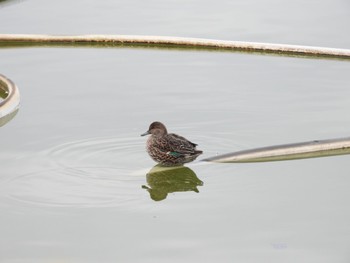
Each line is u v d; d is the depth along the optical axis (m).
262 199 14.43
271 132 17.22
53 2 28.45
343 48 22.89
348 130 17.23
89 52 23.39
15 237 13.14
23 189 14.79
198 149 16.38
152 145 15.80
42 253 12.61
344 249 12.59
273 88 19.98
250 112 18.33
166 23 25.59
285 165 15.89
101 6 27.81
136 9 27.42
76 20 26.05
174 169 15.72
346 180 15.14
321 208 14.02
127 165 15.82
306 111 18.41
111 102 19.06
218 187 14.95
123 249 12.72
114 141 16.80
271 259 12.33
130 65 22.05
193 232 13.28
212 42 23.41
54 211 14.04
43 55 23.11
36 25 25.45
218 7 27.61
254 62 22.30
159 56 22.95
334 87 20.03
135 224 13.59
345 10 27.03
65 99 19.33
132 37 23.86
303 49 22.72
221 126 17.55
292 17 26.27
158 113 18.31
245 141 16.77
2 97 20.23
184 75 21.08
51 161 15.91
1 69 21.73
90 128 17.48
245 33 24.53
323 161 16.06
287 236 13.07
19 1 28.53
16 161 15.92
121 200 14.45
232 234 13.17
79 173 15.42
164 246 12.80
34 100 19.28
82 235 13.22
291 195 14.55
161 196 14.65
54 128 17.52
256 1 28.42
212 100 19.11
